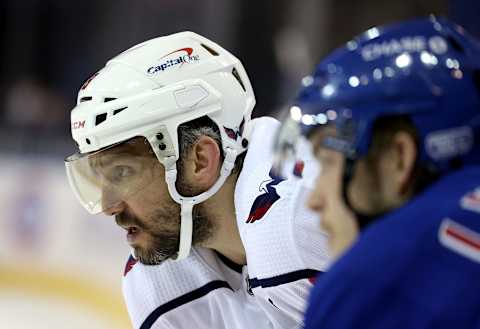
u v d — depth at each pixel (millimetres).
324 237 5062
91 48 16906
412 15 16828
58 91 16781
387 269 3277
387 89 3465
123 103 5207
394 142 3461
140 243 5508
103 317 12977
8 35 16688
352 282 3314
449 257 3248
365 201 3500
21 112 16125
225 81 5465
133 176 5320
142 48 5461
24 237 13695
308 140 3668
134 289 6043
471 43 3682
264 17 16344
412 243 3291
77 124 5320
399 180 3469
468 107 3479
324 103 3588
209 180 5363
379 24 16859
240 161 5543
